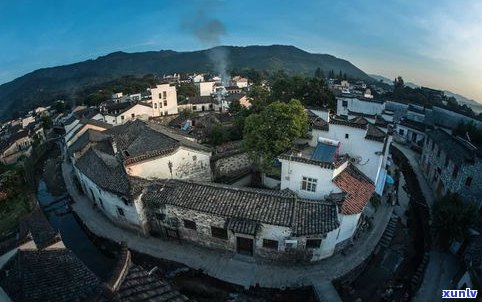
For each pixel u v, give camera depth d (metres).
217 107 84.31
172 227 24.08
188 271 21.88
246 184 34.62
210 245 23.50
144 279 10.22
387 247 25.06
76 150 39.44
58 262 17.91
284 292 20.08
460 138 38.31
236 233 21.95
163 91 76.69
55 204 35.09
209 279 21.28
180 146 30.39
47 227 23.89
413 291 20.55
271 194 21.94
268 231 20.88
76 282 16.39
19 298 14.80
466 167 27.56
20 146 71.06
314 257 21.70
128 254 10.84
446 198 24.55
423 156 40.34
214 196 22.62
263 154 29.56
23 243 17.91
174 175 30.73
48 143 63.19
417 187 35.53
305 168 24.48
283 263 21.98
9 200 37.38
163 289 10.08
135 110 72.31
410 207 31.38
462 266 22.12
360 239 24.59
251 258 22.53
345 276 21.06
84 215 30.22
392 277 22.48
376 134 30.41
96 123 53.34
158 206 23.70
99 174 28.02
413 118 55.53
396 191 33.97
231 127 45.38
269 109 28.59
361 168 28.53
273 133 28.19
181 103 83.50
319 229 20.09
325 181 24.11
